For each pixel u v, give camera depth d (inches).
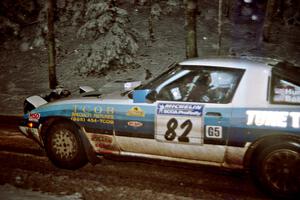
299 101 162.6
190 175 200.8
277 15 818.2
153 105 182.4
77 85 530.9
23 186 185.9
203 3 852.6
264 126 163.8
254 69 171.9
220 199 169.9
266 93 166.9
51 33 510.3
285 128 160.7
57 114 206.8
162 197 171.6
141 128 184.7
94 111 196.7
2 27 764.0
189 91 181.3
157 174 202.4
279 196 165.3
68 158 207.2
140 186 185.3
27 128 220.5
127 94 195.3
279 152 163.6
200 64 181.9
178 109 177.3
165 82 185.3
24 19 797.9
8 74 612.4
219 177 198.1
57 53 665.6
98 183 189.3
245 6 858.8
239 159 171.0
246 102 168.4
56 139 209.9
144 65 587.2
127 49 572.1
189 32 437.4
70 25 769.6
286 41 703.1
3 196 172.2
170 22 759.1
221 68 177.8
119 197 171.8
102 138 197.2
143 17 778.2
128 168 211.9
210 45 668.1
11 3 794.2
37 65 646.5
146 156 190.2
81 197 171.3
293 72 174.4
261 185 168.9
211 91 177.9
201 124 172.7
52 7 507.2
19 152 244.2
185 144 177.0
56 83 523.8
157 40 689.0
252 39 706.2
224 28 751.7
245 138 166.7
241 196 173.5
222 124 169.3
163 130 179.8
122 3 832.3
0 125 326.0
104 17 566.9
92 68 559.2
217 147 171.8
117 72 562.6
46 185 187.0
